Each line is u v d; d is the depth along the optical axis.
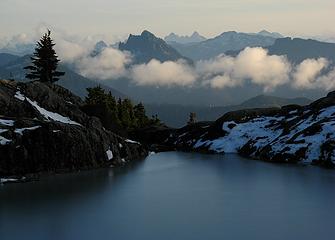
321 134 108.38
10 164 83.44
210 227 52.81
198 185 78.44
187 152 138.62
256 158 117.12
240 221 55.16
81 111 114.50
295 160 104.25
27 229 52.62
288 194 69.38
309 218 56.06
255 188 74.62
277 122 140.50
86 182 81.50
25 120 91.94
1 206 63.03
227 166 102.19
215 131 150.62
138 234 50.56
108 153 104.69
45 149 89.00
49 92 112.00
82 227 53.25
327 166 96.25
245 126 146.25
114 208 61.91
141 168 100.56
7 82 108.38
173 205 63.47
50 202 65.31
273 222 54.50
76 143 95.25
